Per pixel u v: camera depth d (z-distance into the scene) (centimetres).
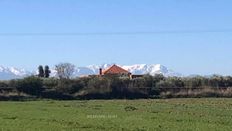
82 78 14400
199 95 14075
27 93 13850
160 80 14750
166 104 9431
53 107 8462
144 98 13700
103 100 12188
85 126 4722
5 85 13875
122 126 4647
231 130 4269
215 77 15112
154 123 4947
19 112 7025
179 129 4350
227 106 8525
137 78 14538
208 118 5628
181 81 14788
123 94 14038
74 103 10194
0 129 4512
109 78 14325
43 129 4484
